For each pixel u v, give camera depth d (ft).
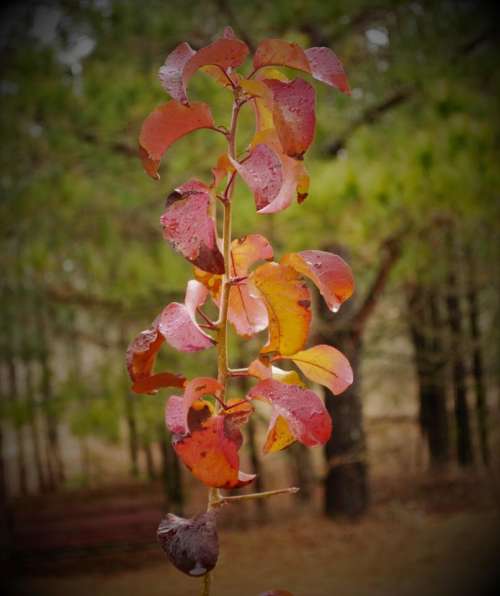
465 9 15.76
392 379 25.73
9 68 14.30
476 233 17.53
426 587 14.89
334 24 16.24
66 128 14.28
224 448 2.11
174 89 2.10
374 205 10.91
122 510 18.61
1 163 14.35
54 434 22.90
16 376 16.67
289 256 2.35
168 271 13.32
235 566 16.72
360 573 15.97
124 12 14.55
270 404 2.20
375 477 24.31
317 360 2.44
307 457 21.13
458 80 13.28
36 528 18.01
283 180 2.08
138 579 16.30
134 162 14.82
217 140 12.73
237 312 2.54
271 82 2.11
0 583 15.99
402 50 15.31
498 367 23.80
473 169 10.85
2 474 17.61
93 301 15.81
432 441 24.99
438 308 23.06
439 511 20.15
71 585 15.99
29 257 13.42
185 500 21.49
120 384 14.39
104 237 13.65
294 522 19.84
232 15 15.56
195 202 2.12
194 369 14.62
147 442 15.84
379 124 13.97
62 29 15.33
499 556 16.52
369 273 20.84
